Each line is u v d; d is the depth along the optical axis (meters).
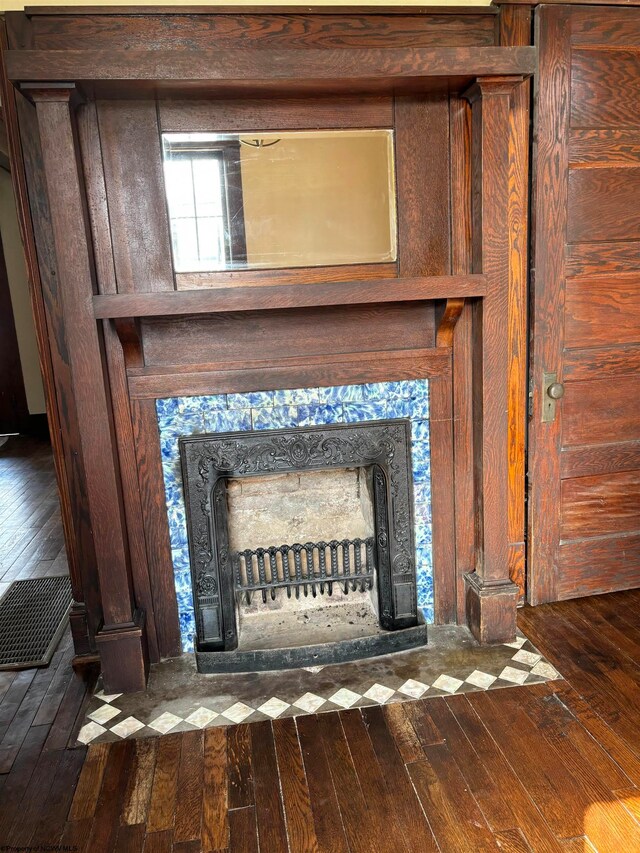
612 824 1.51
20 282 6.14
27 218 1.96
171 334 2.05
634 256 2.30
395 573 2.27
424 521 2.32
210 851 1.49
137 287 1.98
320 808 1.60
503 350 2.07
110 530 1.99
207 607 2.18
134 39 1.81
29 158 1.90
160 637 2.26
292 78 1.73
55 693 2.15
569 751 1.75
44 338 2.04
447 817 1.55
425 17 1.95
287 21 1.86
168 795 1.67
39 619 2.70
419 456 2.26
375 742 1.82
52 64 1.62
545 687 2.02
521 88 2.05
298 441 2.14
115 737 1.89
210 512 2.13
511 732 1.83
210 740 1.86
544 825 1.52
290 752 1.80
